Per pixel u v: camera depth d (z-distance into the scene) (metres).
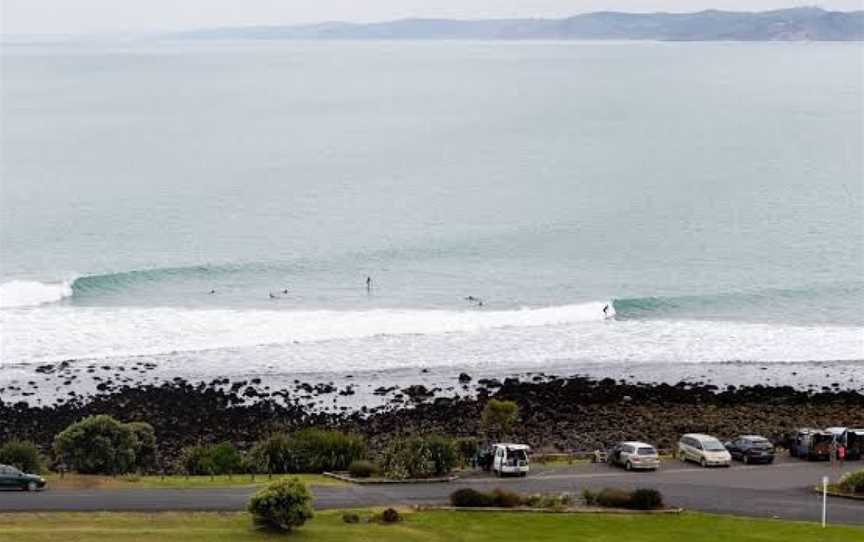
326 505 62.75
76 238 178.50
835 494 66.88
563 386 105.88
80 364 111.31
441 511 61.56
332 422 93.38
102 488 65.00
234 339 123.62
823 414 98.56
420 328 130.50
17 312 133.25
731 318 138.62
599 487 68.19
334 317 134.88
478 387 106.44
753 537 57.06
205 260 164.38
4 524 55.00
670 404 101.06
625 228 193.75
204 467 75.62
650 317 138.25
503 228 191.75
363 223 194.88
